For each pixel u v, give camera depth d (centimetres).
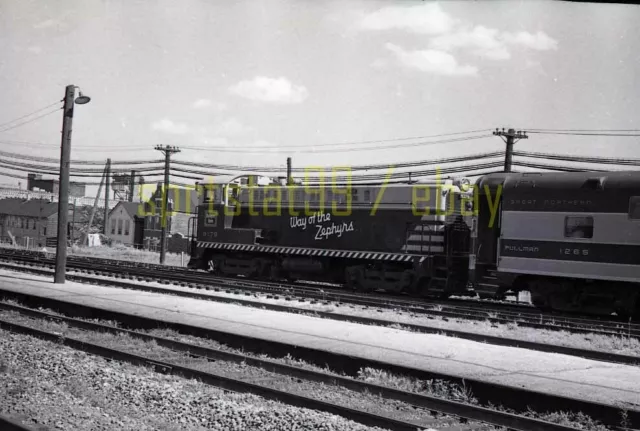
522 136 3105
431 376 1012
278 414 827
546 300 1967
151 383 966
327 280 2670
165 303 1856
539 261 1928
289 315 1709
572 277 1881
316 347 1234
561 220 1902
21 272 2708
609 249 1823
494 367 1121
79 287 2184
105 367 1072
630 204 1802
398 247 2395
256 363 1130
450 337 1445
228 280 2677
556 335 1554
